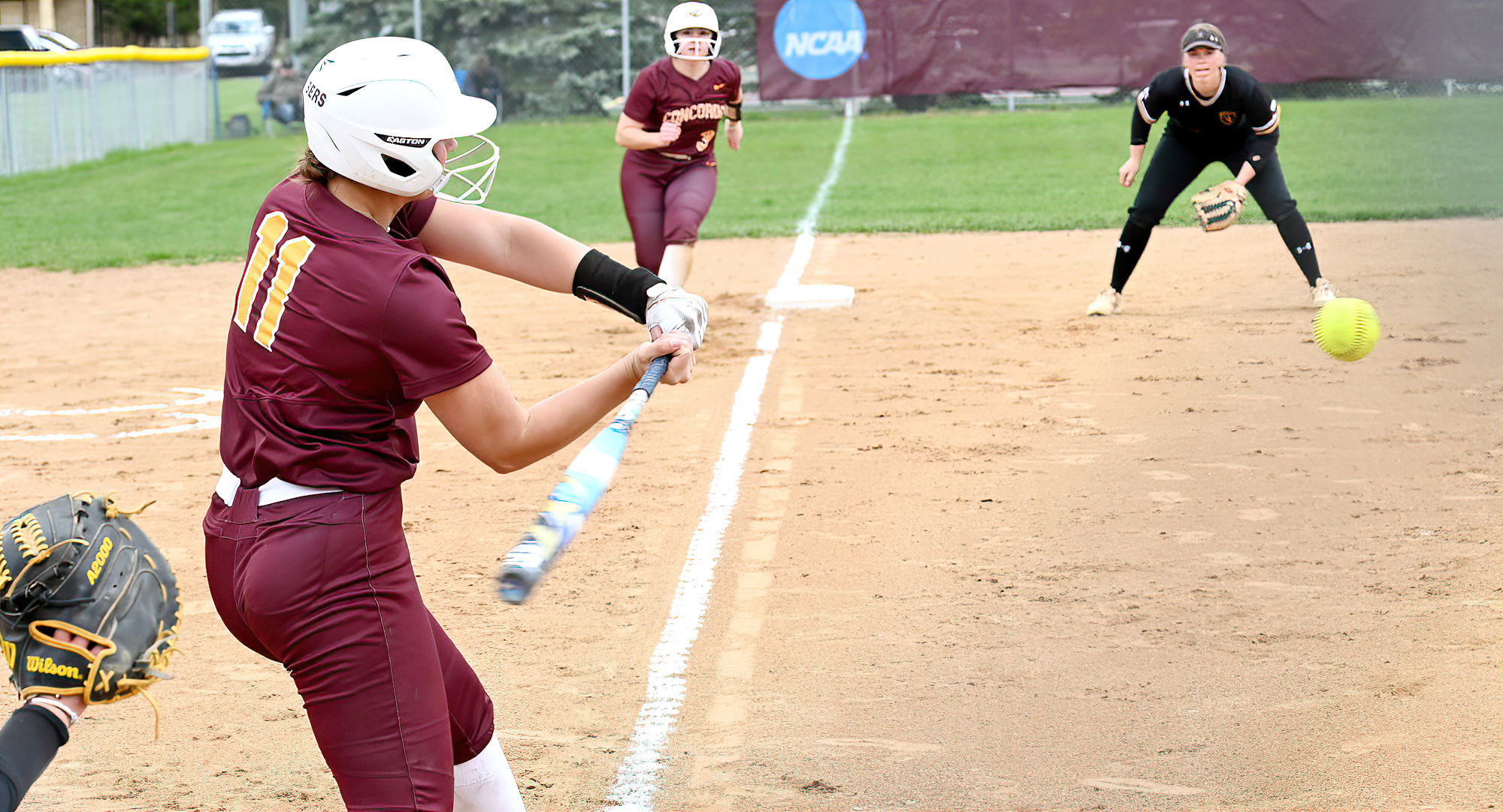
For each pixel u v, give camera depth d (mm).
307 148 6816
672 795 9000
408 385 6449
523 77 73562
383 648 6566
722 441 17656
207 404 21203
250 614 6598
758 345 23641
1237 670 10461
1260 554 12906
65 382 23047
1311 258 24609
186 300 31375
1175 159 24328
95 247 39969
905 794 8852
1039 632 11367
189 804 9031
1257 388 19328
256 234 6691
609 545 13945
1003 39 66375
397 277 6375
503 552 13969
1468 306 24484
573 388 7078
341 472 6523
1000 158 53750
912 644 11234
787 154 57062
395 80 6402
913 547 13547
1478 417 17359
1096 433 17406
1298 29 63062
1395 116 58031
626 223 39594
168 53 69750
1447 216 35875
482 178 7570
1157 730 9562
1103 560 12945
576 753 9625
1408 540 13102
